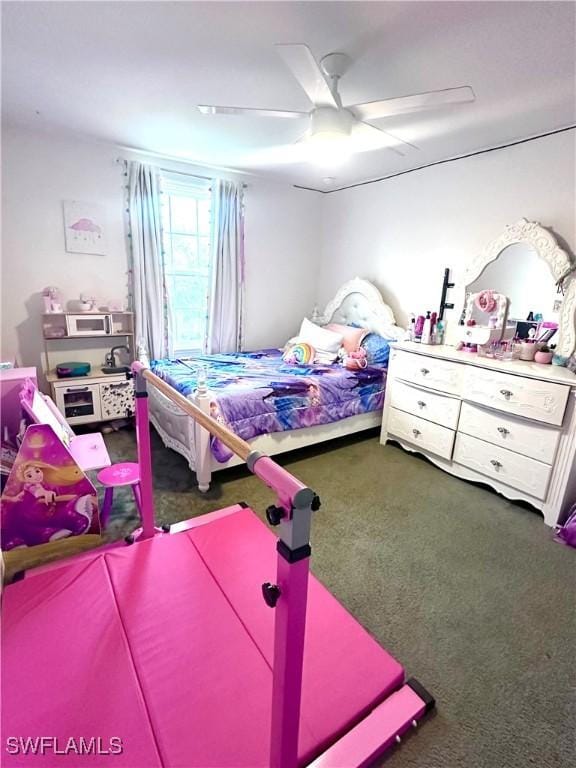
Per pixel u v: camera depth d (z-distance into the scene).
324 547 1.99
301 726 1.12
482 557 1.96
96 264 3.26
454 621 1.58
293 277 4.39
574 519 2.07
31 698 1.14
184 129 2.73
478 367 2.52
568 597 1.72
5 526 1.76
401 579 1.79
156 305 3.48
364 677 1.27
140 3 1.46
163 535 1.89
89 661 1.26
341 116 1.93
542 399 2.21
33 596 1.50
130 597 1.51
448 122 2.43
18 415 2.13
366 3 1.43
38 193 2.94
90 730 1.07
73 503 1.86
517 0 1.39
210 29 1.62
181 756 1.02
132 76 2.02
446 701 1.27
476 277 2.95
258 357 3.75
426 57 1.76
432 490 2.58
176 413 2.65
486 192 2.91
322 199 4.39
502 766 1.10
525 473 2.34
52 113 2.52
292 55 1.48
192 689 1.19
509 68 1.83
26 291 3.04
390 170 3.48
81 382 3.03
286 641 0.82
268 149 3.08
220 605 1.50
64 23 1.59
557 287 2.49
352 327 3.90
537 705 1.27
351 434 3.52
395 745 1.14
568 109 2.23
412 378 2.97
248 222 3.94
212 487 2.49
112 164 3.16
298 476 2.71
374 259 3.89
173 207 3.56
